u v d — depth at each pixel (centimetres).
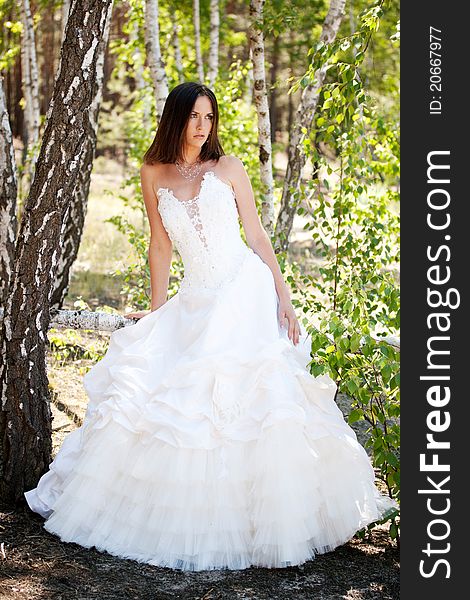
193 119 408
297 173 632
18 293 412
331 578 363
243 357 378
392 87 1433
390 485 408
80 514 379
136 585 346
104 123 1744
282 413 360
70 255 729
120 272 698
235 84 959
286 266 593
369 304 469
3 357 418
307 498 367
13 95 2044
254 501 363
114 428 377
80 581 346
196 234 404
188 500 362
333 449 382
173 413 370
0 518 402
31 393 420
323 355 394
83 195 721
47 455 429
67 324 458
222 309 392
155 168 422
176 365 380
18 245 411
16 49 1198
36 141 1137
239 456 365
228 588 347
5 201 536
